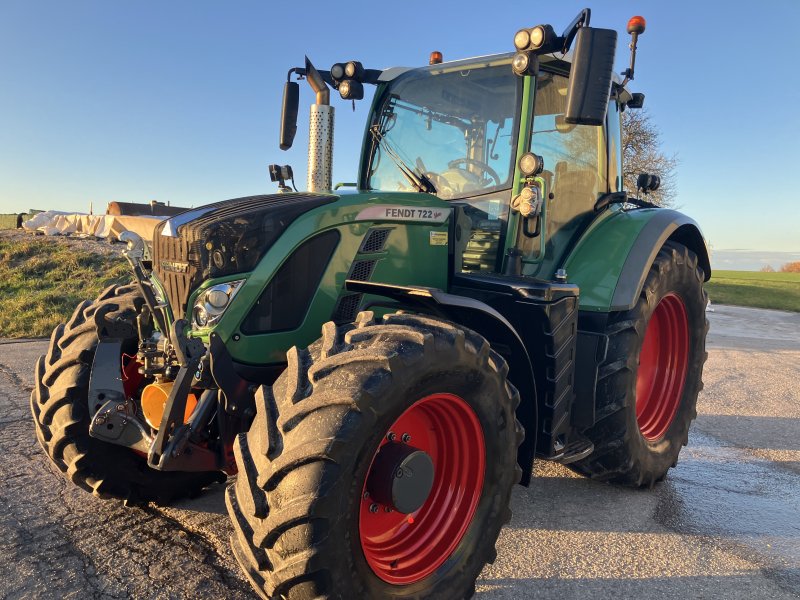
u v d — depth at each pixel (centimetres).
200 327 232
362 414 178
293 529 172
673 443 369
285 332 241
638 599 230
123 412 250
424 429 226
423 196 283
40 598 217
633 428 326
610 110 388
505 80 309
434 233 283
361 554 187
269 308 238
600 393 321
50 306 894
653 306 338
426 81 339
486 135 313
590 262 335
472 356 210
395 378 184
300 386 187
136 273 240
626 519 303
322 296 248
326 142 340
